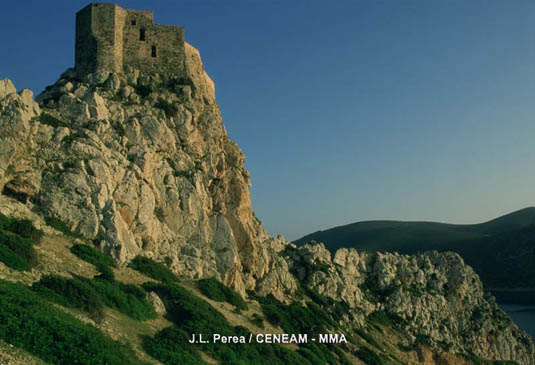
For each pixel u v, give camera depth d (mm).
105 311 29312
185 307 35406
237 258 51625
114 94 52781
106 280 33500
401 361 62875
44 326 22984
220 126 58469
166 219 47938
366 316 70562
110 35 56125
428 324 76250
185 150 53500
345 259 78312
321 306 63031
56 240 36062
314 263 71125
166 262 44562
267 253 58656
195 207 49875
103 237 39344
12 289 24797
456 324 81750
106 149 44469
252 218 62656
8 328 21859
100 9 56375
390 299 76625
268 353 37500
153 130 50250
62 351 22234
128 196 43281
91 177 40781
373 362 53875
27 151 40125
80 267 33781
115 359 23688
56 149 41562
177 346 29922
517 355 86750
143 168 46375
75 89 51500
